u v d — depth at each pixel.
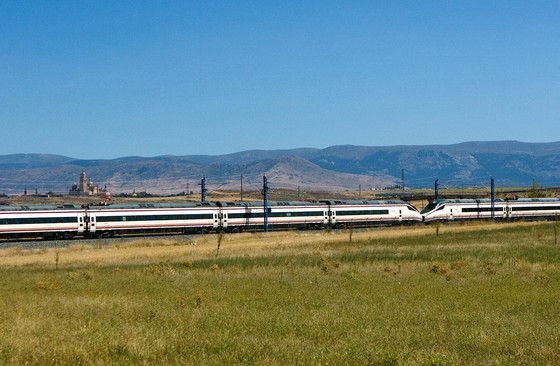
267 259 56.62
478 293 33.06
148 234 93.75
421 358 18.02
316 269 48.66
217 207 95.12
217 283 40.25
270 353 18.89
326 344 20.45
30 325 22.80
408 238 84.25
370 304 29.69
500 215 128.12
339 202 108.38
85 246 74.81
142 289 37.53
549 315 26.11
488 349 19.72
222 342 20.48
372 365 17.69
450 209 121.69
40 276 45.66
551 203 135.25
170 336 21.36
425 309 27.70
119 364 17.59
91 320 24.28
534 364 17.67
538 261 52.38
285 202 103.88
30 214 80.19
